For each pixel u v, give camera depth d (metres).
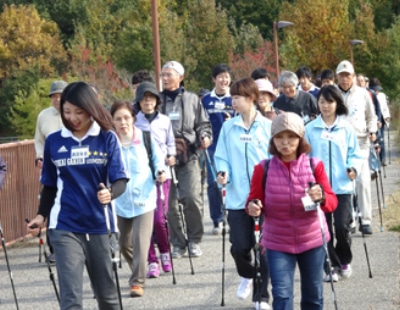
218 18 65.50
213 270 12.00
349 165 10.77
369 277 11.05
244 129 9.62
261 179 7.84
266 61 60.75
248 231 9.49
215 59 65.12
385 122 22.52
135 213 10.64
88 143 7.61
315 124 10.96
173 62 13.24
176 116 13.11
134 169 10.66
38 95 56.94
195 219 12.96
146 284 11.27
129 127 10.67
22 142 15.12
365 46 60.91
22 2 79.94
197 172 13.08
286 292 7.61
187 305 10.04
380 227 14.57
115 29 73.50
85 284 11.45
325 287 10.62
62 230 7.50
